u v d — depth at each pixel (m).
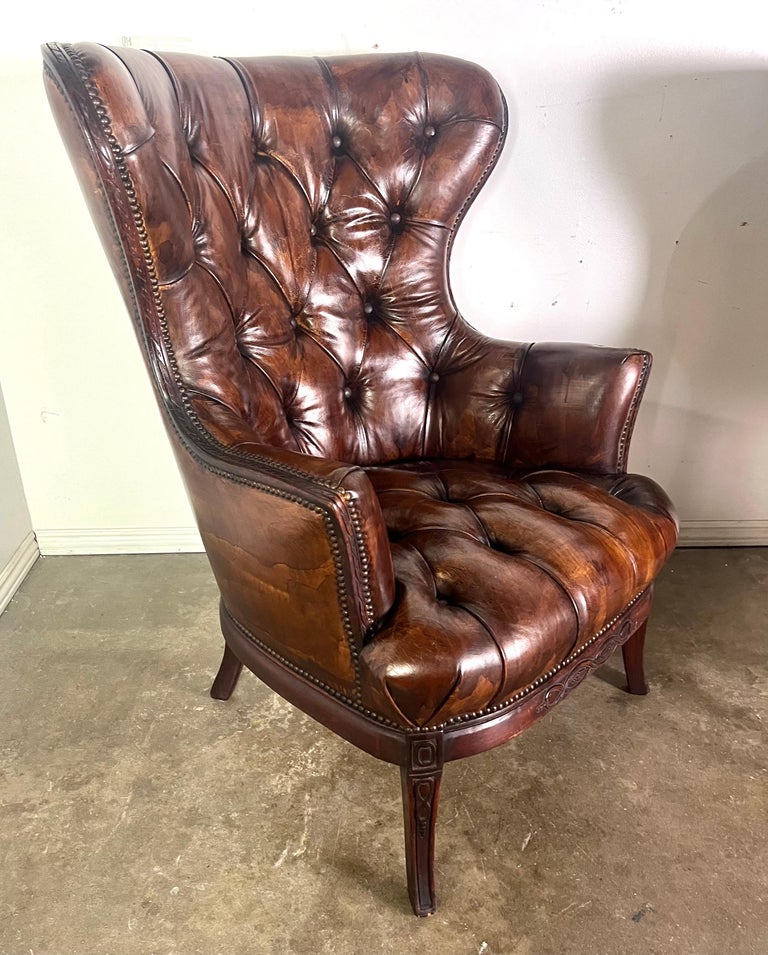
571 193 1.55
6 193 1.50
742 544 1.86
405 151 1.31
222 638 1.55
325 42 1.44
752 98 1.46
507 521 1.07
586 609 0.97
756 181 1.52
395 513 1.12
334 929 1.00
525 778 1.23
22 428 1.72
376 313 1.38
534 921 1.01
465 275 1.63
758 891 1.05
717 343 1.67
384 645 0.85
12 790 1.20
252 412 1.16
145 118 0.95
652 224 1.57
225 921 1.01
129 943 0.98
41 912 1.02
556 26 1.41
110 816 1.16
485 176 1.36
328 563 0.84
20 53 1.41
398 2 1.40
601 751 1.28
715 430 1.76
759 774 1.24
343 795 1.20
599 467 1.27
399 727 0.90
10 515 1.72
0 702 1.38
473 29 1.42
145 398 1.69
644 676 1.42
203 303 1.06
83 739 1.30
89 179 0.93
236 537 0.94
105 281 1.57
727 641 1.54
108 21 1.41
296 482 0.84
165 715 1.36
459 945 0.98
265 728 1.33
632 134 1.49
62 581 1.75
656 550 1.10
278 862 1.09
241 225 1.18
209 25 1.42
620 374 1.24
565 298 1.65
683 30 1.41
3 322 1.61
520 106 1.48
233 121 1.15
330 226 1.30
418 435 1.40
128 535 1.85
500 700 0.93
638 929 1.00
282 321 1.24
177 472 1.78
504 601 0.91
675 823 1.15
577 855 1.10
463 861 1.09
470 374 1.37
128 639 1.55
